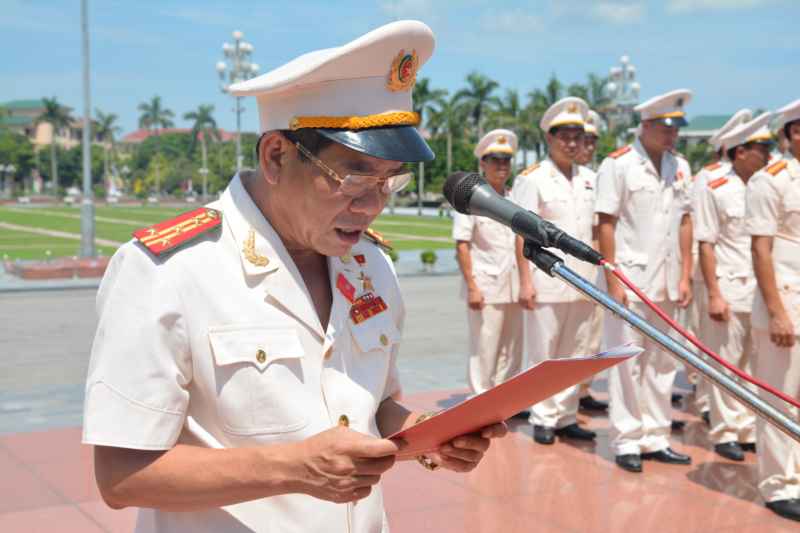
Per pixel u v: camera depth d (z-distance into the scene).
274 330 1.39
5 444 4.94
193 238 1.41
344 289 1.54
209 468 1.28
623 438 4.59
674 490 4.23
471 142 50.38
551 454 4.85
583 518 3.83
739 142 5.35
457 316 11.02
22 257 20.39
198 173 88.38
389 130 1.37
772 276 3.86
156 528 1.43
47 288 14.26
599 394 6.39
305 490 1.24
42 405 6.02
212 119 78.75
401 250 23.19
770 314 3.85
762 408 1.38
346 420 1.44
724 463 4.70
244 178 1.56
